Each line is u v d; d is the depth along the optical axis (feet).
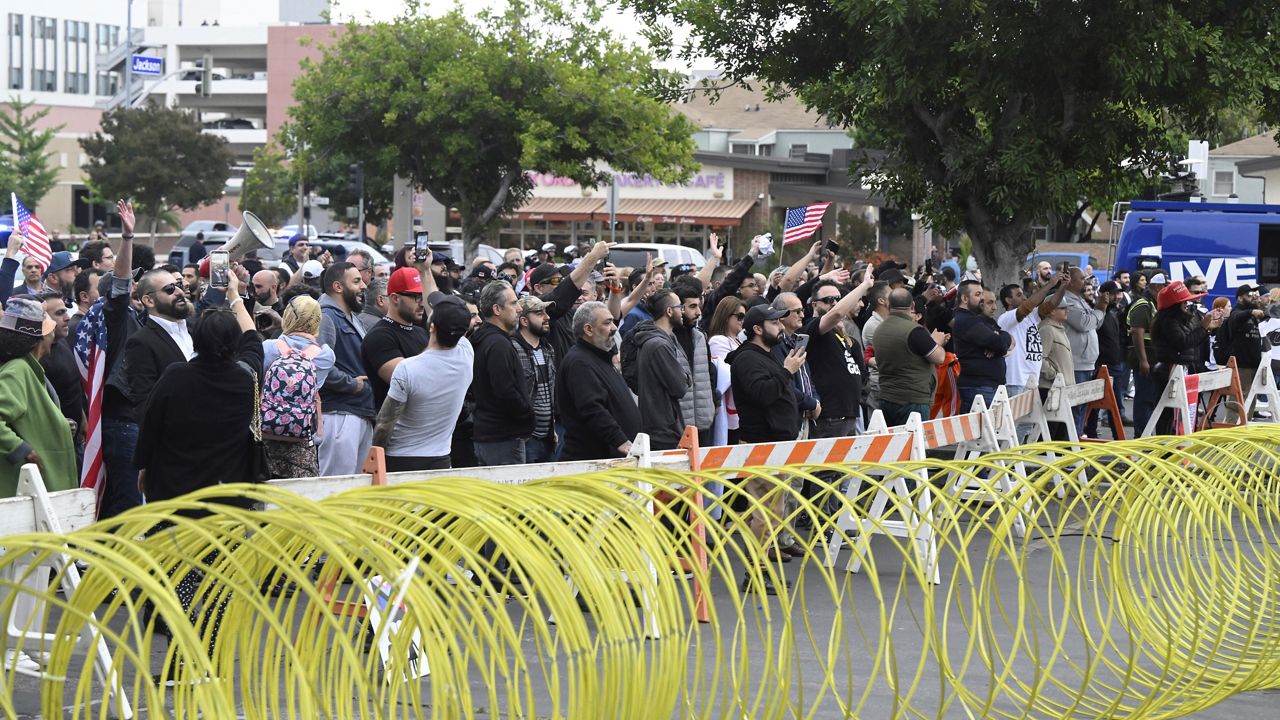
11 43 300.40
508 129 107.34
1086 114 53.57
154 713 11.57
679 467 26.12
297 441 25.40
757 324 29.60
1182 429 48.49
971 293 40.75
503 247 174.50
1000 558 32.48
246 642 16.84
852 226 145.69
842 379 33.91
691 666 23.27
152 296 25.64
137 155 176.04
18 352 22.85
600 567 15.31
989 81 51.47
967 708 19.66
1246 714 21.67
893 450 30.76
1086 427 52.60
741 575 29.53
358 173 102.01
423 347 28.50
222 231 149.07
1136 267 74.02
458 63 105.40
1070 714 20.98
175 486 20.59
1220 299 62.23
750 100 214.90
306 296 27.07
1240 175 132.05
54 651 14.08
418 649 18.60
